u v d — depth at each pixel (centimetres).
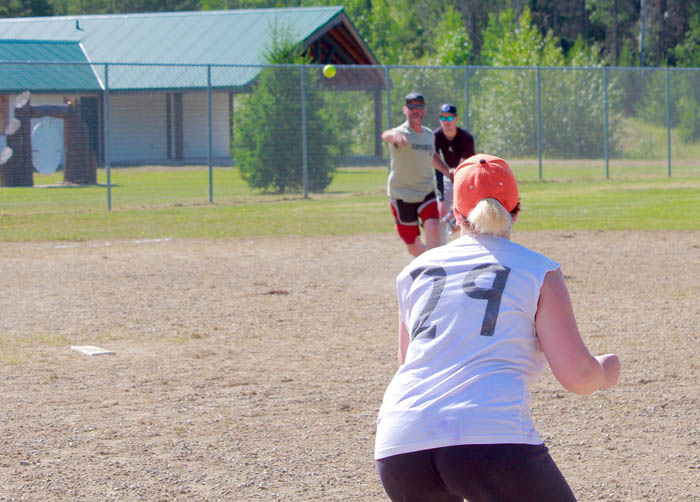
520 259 634
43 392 1391
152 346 1703
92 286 2345
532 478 583
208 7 17338
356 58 8069
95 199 4862
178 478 1041
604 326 1838
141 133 8238
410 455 596
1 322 1914
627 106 6994
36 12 14925
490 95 6900
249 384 1438
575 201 4428
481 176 652
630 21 15238
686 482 1027
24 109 5666
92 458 1105
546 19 15862
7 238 3319
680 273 2464
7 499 977
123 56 8244
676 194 4734
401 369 632
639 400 1342
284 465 1084
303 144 4988
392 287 2320
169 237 3341
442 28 14012
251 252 2956
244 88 6506
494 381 598
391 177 2416
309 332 1820
